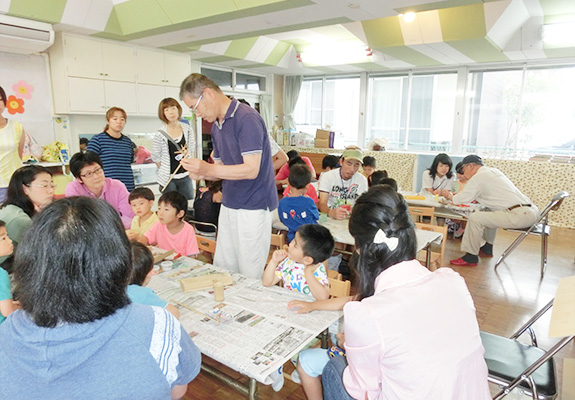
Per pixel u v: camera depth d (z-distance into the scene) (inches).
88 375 24.5
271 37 239.0
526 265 154.3
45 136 175.5
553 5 172.1
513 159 227.3
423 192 181.6
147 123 220.1
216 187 120.3
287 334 52.8
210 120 80.9
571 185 208.8
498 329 105.7
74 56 169.9
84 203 25.9
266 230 87.1
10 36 141.3
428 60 234.4
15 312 26.2
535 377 57.7
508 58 223.8
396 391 36.0
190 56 228.4
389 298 38.2
